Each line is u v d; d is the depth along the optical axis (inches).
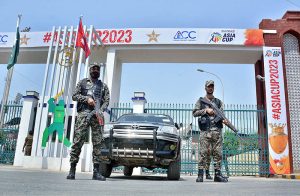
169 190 143.7
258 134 633.0
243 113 644.7
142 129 311.4
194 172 637.9
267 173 601.6
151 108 656.4
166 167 336.8
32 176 220.1
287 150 599.8
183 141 631.2
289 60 674.2
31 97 660.1
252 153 634.8
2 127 674.8
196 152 624.7
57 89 626.5
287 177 549.0
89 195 104.3
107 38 682.8
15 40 663.1
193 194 123.8
